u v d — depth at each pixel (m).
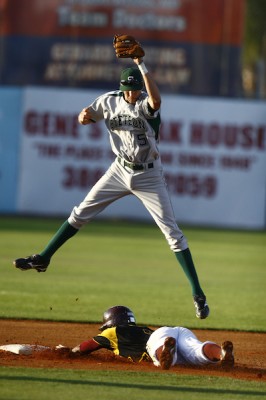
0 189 78.56
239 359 25.39
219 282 44.88
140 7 77.94
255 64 88.12
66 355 23.80
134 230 74.06
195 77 78.62
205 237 69.38
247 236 71.75
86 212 26.77
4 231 66.44
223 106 78.00
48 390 19.58
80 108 78.12
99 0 78.19
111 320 24.25
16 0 78.38
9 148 78.44
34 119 78.38
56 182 78.62
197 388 20.44
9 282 41.88
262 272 49.91
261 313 35.56
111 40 78.62
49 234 65.12
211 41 78.12
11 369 21.88
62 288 40.44
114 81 79.12
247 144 78.38
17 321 31.02
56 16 78.62
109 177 26.47
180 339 22.70
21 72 79.25
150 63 78.50
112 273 46.91
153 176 26.06
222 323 32.56
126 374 21.80
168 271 48.97
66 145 78.50
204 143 78.25
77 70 79.19
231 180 78.50
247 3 123.44
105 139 78.25
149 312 34.38
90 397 19.02
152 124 25.53
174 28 78.06
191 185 78.56
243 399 19.48
